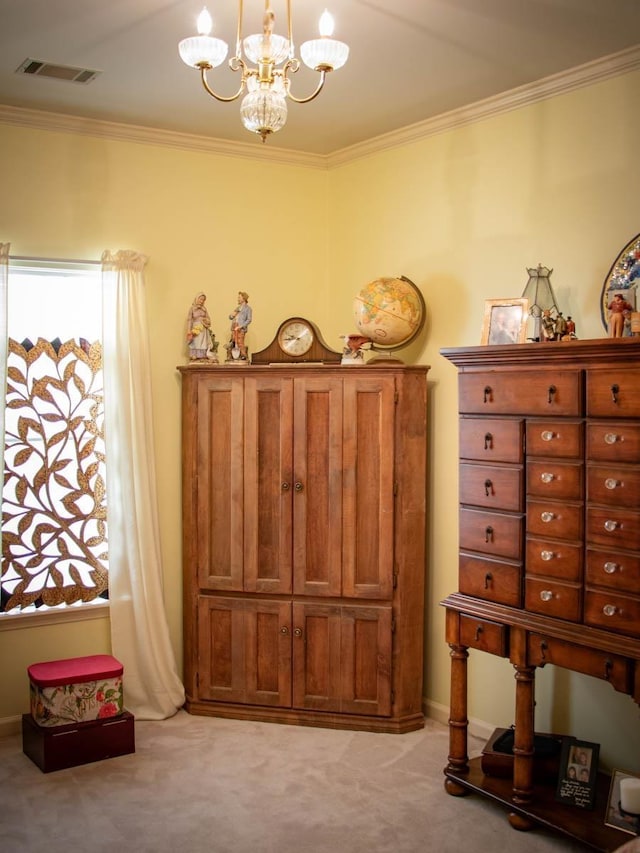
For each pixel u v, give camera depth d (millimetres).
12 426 4027
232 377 4082
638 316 2863
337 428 3975
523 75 3506
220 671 4164
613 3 2816
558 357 2969
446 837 3045
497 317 3432
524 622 3068
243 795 3344
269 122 2334
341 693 4023
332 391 3975
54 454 4117
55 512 4121
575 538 2949
